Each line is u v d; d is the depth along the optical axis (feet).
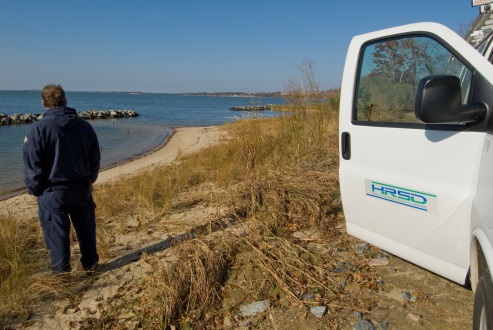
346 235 13.17
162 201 19.58
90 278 11.78
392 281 10.14
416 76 7.71
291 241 12.74
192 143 61.52
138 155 51.83
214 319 9.37
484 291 5.59
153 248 14.10
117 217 18.07
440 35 7.20
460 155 6.75
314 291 10.03
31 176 10.69
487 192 5.88
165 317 9.32
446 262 7.36
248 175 17.39
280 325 8.91
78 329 9.53
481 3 10.28
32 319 10.06
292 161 20.98
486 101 6.30
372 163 8.54
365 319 8.76
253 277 10.89
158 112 209.26
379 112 8.42
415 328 8.32
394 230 8.27
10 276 11.45
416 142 7.50
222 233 13.84
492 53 7.46
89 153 11.77
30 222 17.52
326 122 25.29
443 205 7.04
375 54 8.57
